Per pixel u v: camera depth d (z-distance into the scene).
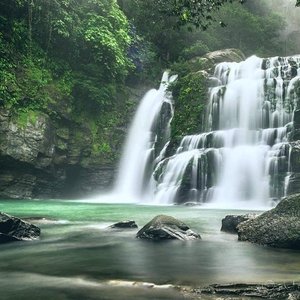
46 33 26.20
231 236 9.08
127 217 13.33
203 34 38.75
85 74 27.88
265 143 22.94
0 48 23.50
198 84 28.00
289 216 8.02
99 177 26.78
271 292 4.29
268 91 24.81
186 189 21.84
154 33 34.53
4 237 8.12
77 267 5.70
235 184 21.06
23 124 23.25
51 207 17.81
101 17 28.20
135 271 5.42
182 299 4.06
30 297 4.14
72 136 26.17
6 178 23.17
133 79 31.88
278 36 47.94
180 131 26.27
